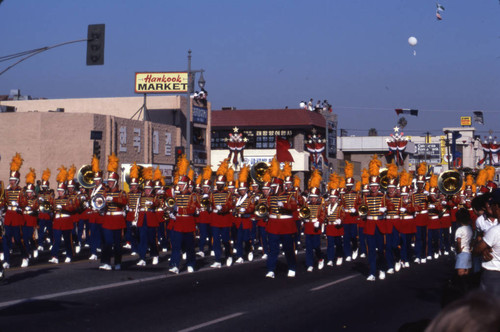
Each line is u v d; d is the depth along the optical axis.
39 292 11.80
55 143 35.66
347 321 9.58
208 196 17.08
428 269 17.44
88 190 18.95
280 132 58.59
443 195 22.02
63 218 17.61
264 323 9.28
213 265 16.95
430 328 1.79
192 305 10.79
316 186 16.58
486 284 6.99
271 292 12.52
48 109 46.25
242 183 18.05
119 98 45.91
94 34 18.59
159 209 18.95
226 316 9.80
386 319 9.79
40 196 21.22
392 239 16.12
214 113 59.25
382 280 14.75
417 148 98.12
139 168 19.02
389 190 15.45
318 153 53.91
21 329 8.48
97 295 11.66
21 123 35.66
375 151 76.75
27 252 16.56
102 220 15.80
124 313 9.88
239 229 18.31
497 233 6.94
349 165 19.78
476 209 8.26
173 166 37.09
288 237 15.03
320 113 63.16
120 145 38.28
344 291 12.85
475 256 7.22
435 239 21.11
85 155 35.72
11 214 16.08
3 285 12.66
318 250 16.95
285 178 15.32
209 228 20.42
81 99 46.44
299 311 10.39
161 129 43.03
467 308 1.75
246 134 58.94
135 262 17.84
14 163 16.38
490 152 64.75
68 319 9.27
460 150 98.38
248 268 16.92
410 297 12.12
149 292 12.17
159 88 45.41
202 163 49.00
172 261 15.45
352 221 19.36
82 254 20.70
